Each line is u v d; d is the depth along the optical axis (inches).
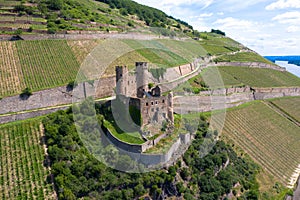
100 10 6707.7
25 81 3403.1
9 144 2551.7
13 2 5782.5
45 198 2103.8
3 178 2268.7
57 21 5078.7
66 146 2288.4
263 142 3722.9
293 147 3964.1
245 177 2923.2
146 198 2065.7
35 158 2405.3
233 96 4488.2
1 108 2906.0
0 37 4114.2
